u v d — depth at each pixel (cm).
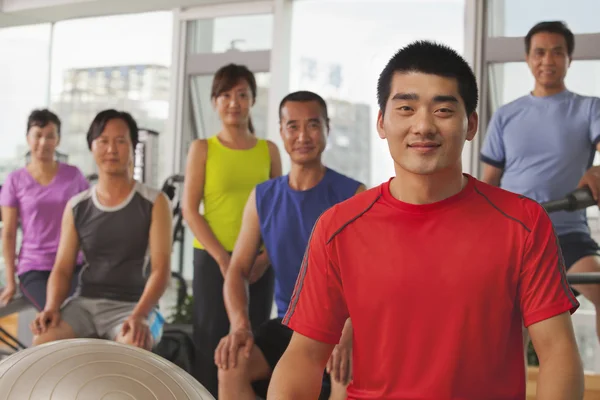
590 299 298
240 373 207
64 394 102
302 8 515
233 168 296
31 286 349
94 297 266
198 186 296
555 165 298
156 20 555
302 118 222
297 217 224
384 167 518
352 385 125
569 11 421
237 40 523
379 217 119
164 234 267
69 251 270
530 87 434
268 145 309
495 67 441
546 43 294
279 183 229
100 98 576
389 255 117
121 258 266
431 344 115
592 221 397
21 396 101
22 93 597
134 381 106
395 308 116
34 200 353
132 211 266
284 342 216
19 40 597
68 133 587
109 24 570
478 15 439
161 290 261
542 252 113
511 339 116
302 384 122
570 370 109
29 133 354
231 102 298
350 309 121
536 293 113
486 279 113
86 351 109
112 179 267
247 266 231
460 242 114
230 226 295
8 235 362
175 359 304
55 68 590
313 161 224
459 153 114
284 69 501
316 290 124
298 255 225
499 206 115
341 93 518
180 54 532
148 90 560
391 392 118
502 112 310
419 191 116
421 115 112
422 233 116
